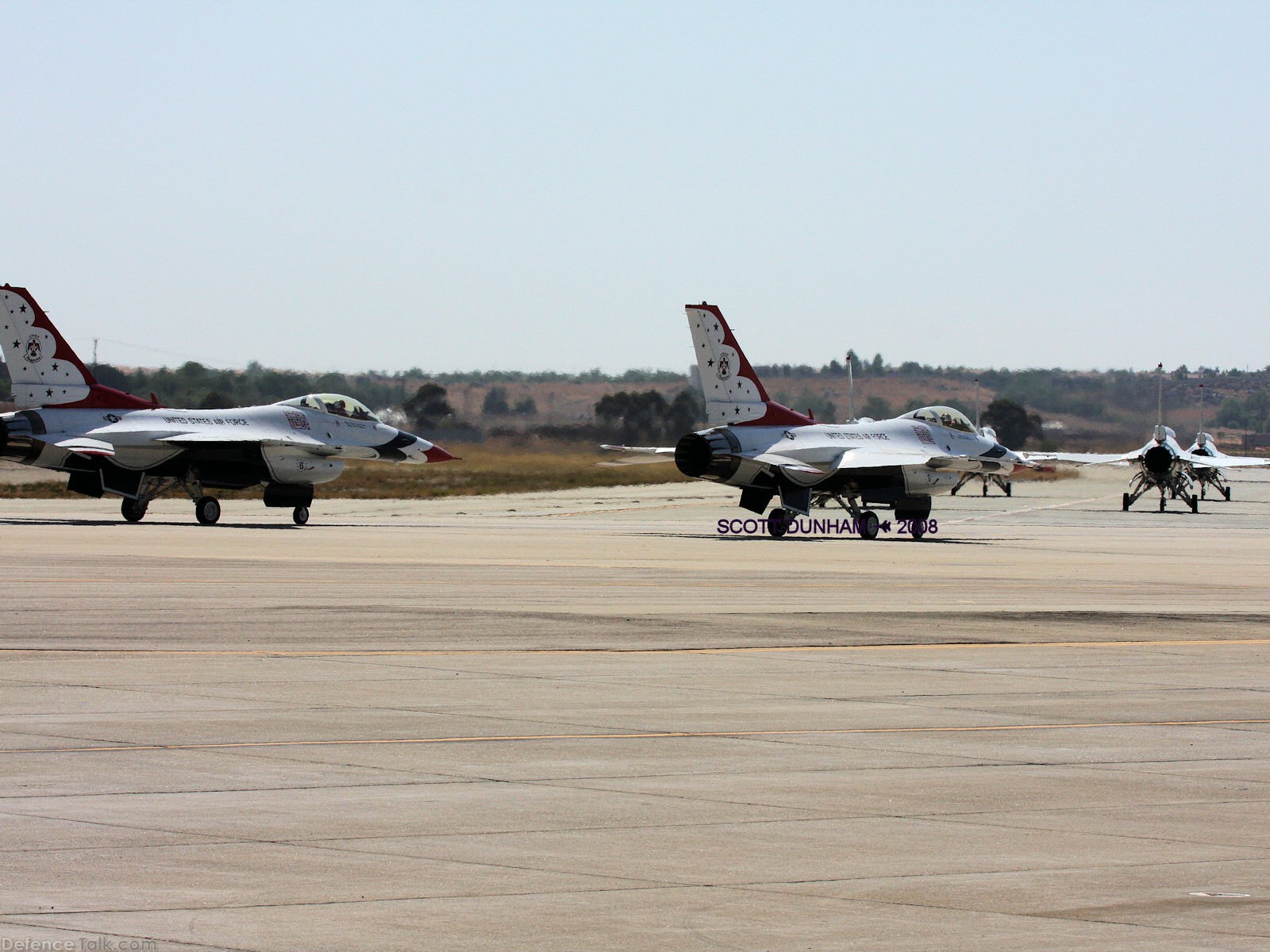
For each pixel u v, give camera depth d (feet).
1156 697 110.52
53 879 60.34
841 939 54.70
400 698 104.27
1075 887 61.52
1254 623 162.61
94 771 79.41
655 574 217.97
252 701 101.81
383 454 392.47
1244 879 62.95
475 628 146.30
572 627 148.36
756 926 55.98
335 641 134.31
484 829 69.05
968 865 64.44
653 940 54.19
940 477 359.87
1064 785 80.12
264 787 76.48
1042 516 479.00
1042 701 107.96
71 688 106.01
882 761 85.56
